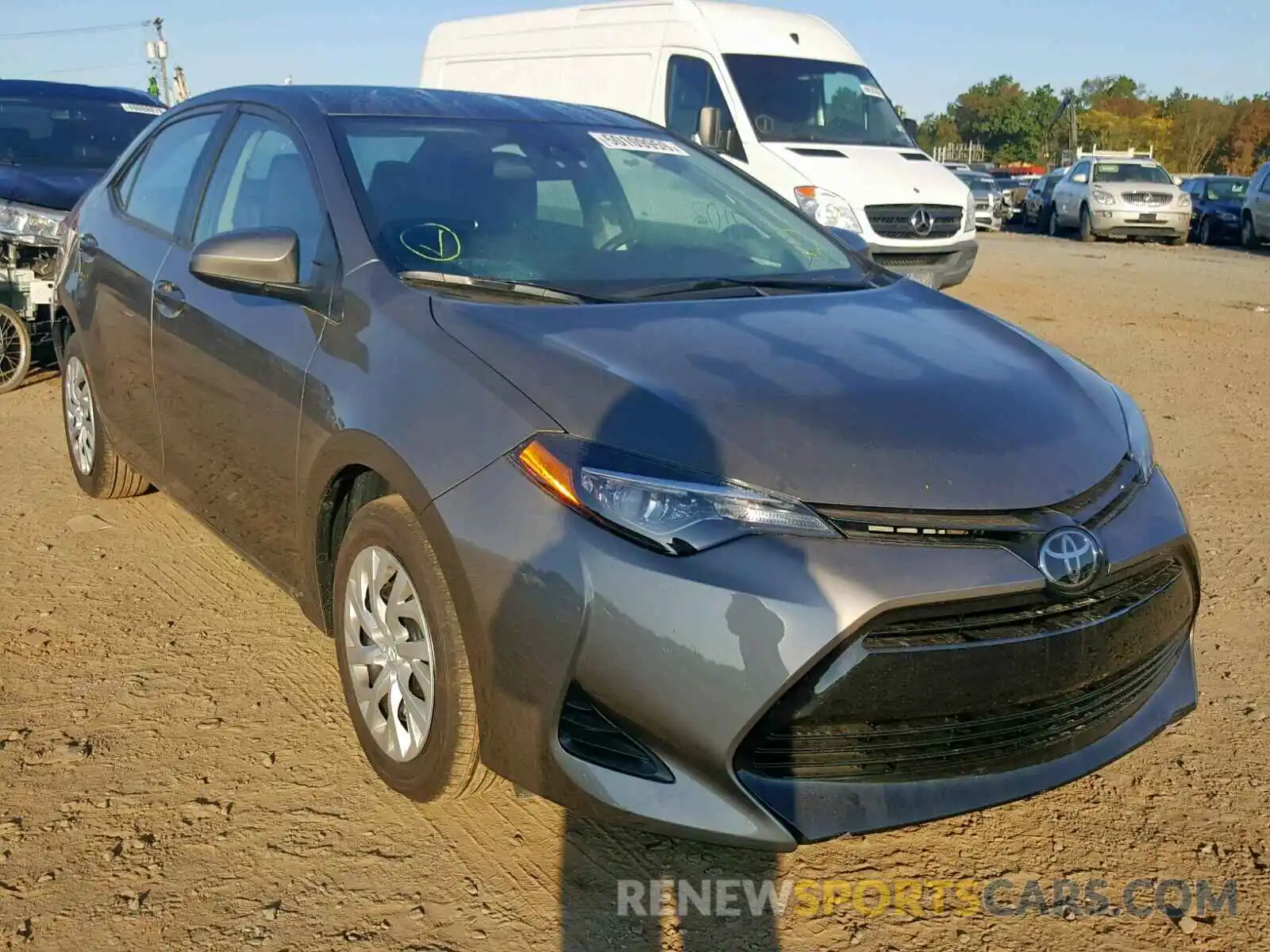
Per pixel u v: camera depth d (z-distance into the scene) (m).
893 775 2.53
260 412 3.43
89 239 4.86
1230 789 3.26
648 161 4.10
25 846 2.82
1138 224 23.94
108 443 4.92
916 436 2.65
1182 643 3.08
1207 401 8.18
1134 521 2.80
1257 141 82.19
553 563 2.46
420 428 2.78
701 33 10.72
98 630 3.99
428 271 3.22
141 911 2.61
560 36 11.91
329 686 3.65
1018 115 96.75
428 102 4.05
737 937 2.62
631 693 2.42
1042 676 2.55
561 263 3.46
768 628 2.35
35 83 9.15
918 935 2.65
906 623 2.44
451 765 2.77
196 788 3.08
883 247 10.38
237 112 4.17
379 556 2.96
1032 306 13.04
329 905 2.65
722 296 3.41
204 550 4.75
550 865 2.84
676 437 2.53
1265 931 2.68
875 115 11.28
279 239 3.25
